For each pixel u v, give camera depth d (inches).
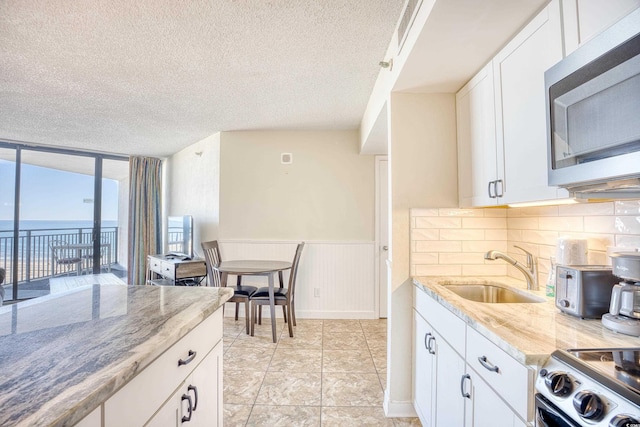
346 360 116.6
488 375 45.6
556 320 48.3
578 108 38.0
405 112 86.8
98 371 31.1
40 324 44.9
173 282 160.2
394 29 80.8
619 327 42.5
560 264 54.7
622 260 43.6
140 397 36.0
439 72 75.3
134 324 44.9
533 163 54.2
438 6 52.1
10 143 184.5
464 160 81.6
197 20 77.0
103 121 151.3
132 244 208.4
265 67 100.8
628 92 31.6
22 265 196.4
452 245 86.2
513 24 56.9
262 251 167.8
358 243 166.2
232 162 169.6
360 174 167.9
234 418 83.0
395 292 86.1
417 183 86.4
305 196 168.1
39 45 87.2
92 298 59.6
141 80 109.4
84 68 100.7
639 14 30.3
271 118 149.5
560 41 46.6
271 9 73.1
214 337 58.4
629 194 44.3
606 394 28.0
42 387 28.1
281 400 91.3
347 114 144.6
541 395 34.6
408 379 85.6
